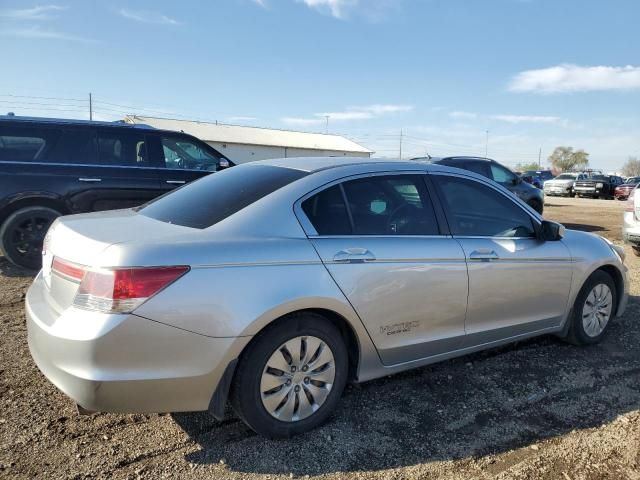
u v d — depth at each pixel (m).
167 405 2.63
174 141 7.59
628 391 3.79
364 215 3.32
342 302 3.03
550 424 3.30
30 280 6.19
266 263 2.82
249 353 2.81
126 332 2.46
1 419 3.11
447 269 3.50
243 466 2.78
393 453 2.94
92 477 2.64
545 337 4.86
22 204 6.51
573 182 33.44
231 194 3.26
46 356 2.61
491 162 11.40
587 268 4.41
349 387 3.71
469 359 4.27
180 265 2.59
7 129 6.48
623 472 2.83
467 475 2.77
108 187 6.92
